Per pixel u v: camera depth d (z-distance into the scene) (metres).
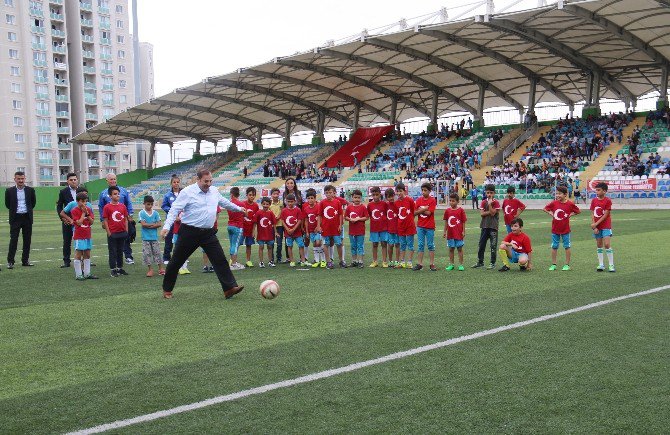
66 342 6.27
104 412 4.30
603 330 6.25
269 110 53.78
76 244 10.82
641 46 32.12
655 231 17.22
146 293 9.20
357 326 6.67
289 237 12.14
